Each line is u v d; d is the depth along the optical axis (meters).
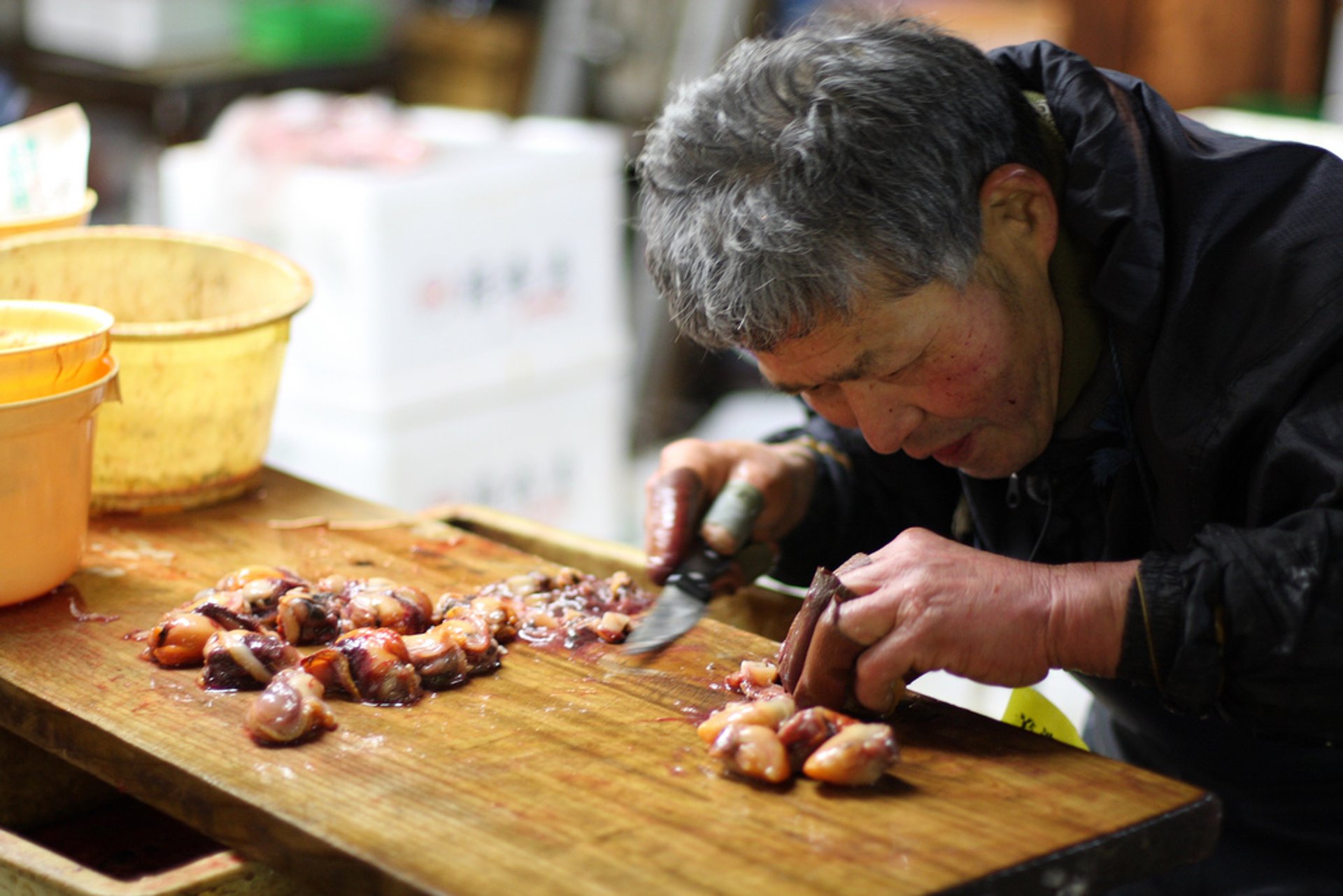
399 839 1.00
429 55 5.25
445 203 3.11
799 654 1.19
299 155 3.17
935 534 1.21
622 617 1.37
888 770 1.10
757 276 1.17
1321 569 1.09
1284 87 3.79
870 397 1.27
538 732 1.16
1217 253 1.24
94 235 1.73
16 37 4.68
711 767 1.11
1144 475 1.33
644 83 4.91
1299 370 1.19
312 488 1.76
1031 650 1.13
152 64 4.52
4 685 1.25
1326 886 1.47
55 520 1.40
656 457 4.67
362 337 3.06
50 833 1.42
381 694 1.21
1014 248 1.28
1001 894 0.96
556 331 3.42
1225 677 1.12
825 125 1.16
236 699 1.22
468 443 3.29
